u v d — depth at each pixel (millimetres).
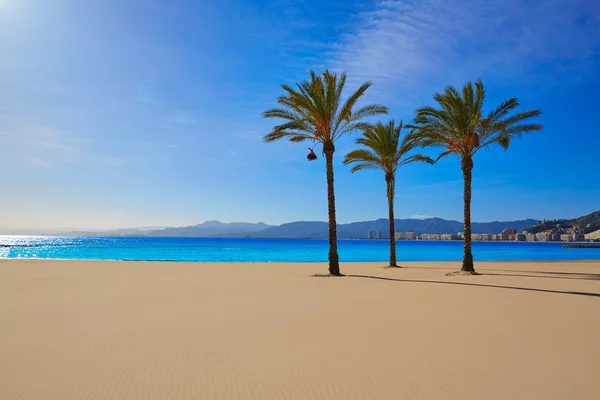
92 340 7160
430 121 24875
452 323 8570
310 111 22844
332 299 12242
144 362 5883
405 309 10367
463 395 4668
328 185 23344
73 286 16438
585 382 5102
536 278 19469
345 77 23875
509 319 9000
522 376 5305
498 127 23453
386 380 5152
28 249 80500
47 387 4902
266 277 20734
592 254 68750
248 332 7758
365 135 31281
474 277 20188
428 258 54875
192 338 7297
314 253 68938
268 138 23875
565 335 7500
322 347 6680
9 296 13258
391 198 31625
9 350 6512
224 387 4918
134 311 10188
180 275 22141
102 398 4578
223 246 107500
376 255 64688
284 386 4949
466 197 24188
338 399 4559
